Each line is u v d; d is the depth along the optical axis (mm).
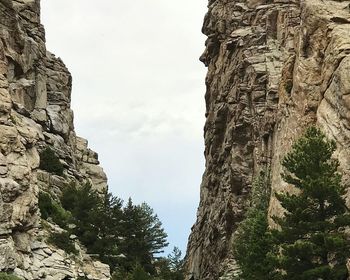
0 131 53438
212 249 78000
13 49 70875
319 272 36094
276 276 41250
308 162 40531
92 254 57875
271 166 62875
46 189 67375
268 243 44250
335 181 38469
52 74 85688
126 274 54188
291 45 74250
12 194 50719
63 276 50938
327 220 39562
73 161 79188
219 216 77375
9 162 52594
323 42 54750
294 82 57219
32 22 81250
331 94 50438
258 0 84688
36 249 51906
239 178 72625
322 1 57250
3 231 48531
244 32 81312
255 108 72312
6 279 44875
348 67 48531
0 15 69062
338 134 47406
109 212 62750
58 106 82750
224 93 83062
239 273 55281
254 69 74000
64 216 61875
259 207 59594
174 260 67500
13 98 69438
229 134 78125
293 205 39531
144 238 65312
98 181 88250
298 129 53875
